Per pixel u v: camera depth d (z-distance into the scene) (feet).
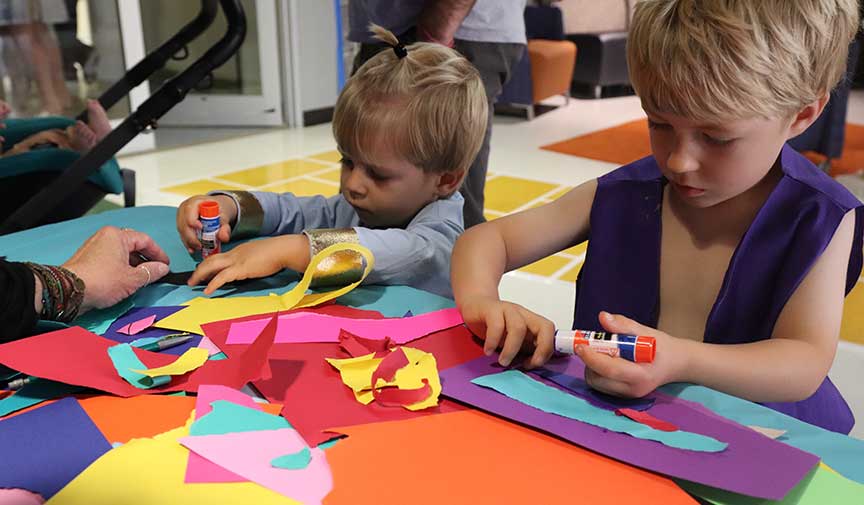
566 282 7.61
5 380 2.21
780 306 2.60
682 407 2.09
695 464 1.78
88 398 2.08
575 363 2.36
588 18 18.30
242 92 15.21
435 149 3.44
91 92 12.59
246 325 2.54
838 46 2.24
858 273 2.69
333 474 1.75
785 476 1.73
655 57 2.19
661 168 2.43
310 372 2.26
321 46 15.28
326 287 2.96
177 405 2.05
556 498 1.68
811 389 2.37
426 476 1.75
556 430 1.94
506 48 6.09
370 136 3.36
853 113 18.03
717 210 2.87
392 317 2.73
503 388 2.15
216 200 3.50
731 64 2.08
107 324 2.62
